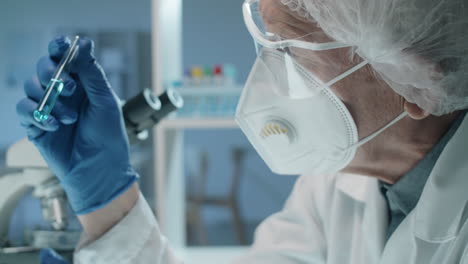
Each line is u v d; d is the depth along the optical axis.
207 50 4.55
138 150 3.64
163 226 2.06
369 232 1.09
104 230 0.94
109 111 0.90
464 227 0.86
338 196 1.22
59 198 1.00
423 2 0.78
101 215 0.93
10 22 4.43
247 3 0.92
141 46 4.41
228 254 2.26
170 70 2.32
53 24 4.44
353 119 0.90
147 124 1.05
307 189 1.34
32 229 1.05
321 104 0.90
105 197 0.92
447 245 0.89
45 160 0.90
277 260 1.24
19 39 4.44
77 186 0.90
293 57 0.88
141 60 4.41
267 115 0.95
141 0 4.41
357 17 0.79
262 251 1.27
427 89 0.84
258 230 1.35
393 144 0.92
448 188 0.86
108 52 4.02
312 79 0.88
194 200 4.72
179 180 2.54
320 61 0.86
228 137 4.71
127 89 4.18
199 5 4.51
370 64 0.85
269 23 0.87
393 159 0.95
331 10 0.80
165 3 2.13
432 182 0.87
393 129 0.91
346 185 1.20
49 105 0.80
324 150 0.96
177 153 2.46
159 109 1.04
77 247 0.94
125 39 4.31
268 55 0.90
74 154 0.90
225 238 4.74
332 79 0.87
